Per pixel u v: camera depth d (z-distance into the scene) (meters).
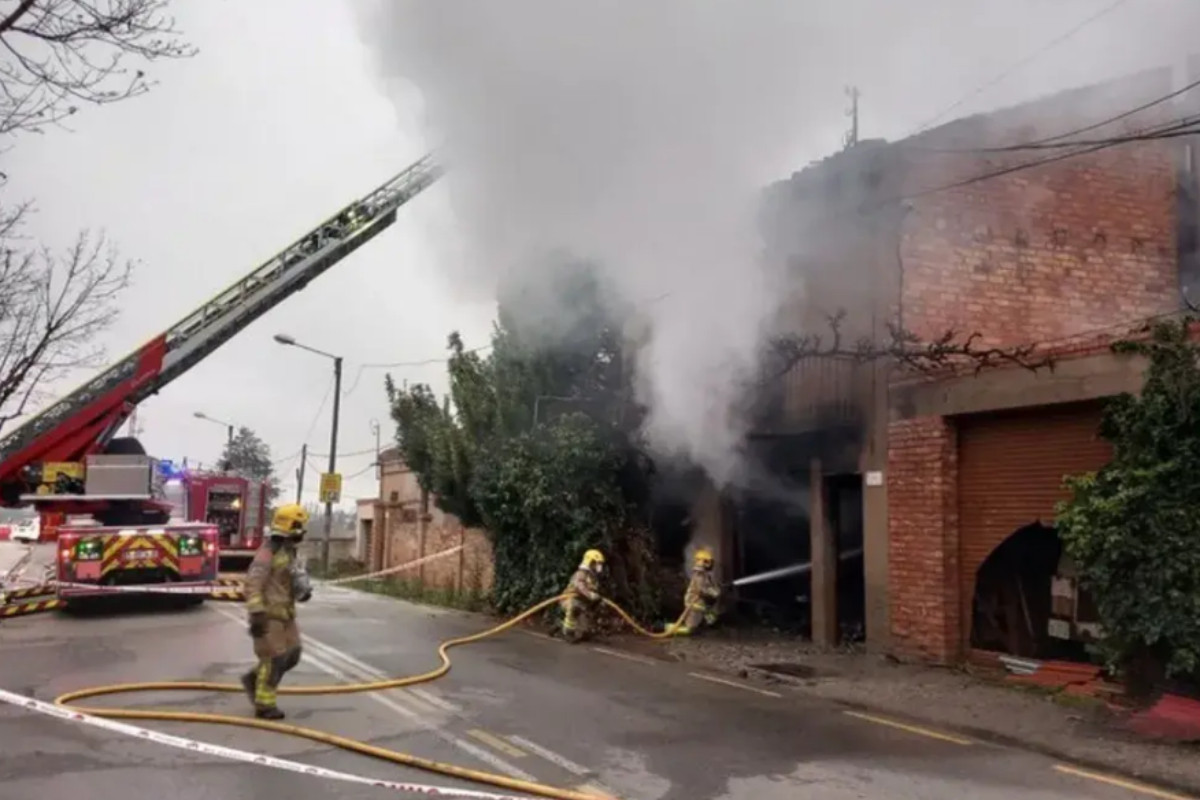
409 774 6.04
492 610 16.12
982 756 6.74
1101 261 11.95
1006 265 11.48
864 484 11.28
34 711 7.69
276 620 7.55
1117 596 7.77
